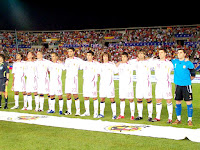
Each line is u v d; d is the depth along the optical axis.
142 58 8.84
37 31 57.06
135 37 49.84
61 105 9.98
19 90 11.08
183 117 9.20
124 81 8.98
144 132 6.82
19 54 11.27
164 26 49.38
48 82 10.51
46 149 5.53
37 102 10.72
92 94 9.36
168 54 42.53
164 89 8.33
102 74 9.20
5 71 11.20
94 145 5.77
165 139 6.18
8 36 55.19
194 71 7.78
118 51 47.47
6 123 8.03
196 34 45.31
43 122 8.15
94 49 49.59
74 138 6.34
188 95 7.80
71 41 53.56
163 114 9.81
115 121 8.47
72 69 9.68
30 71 10.75
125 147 5.61
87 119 8.82
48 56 50.88
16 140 6.20
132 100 8.93
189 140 6.11
